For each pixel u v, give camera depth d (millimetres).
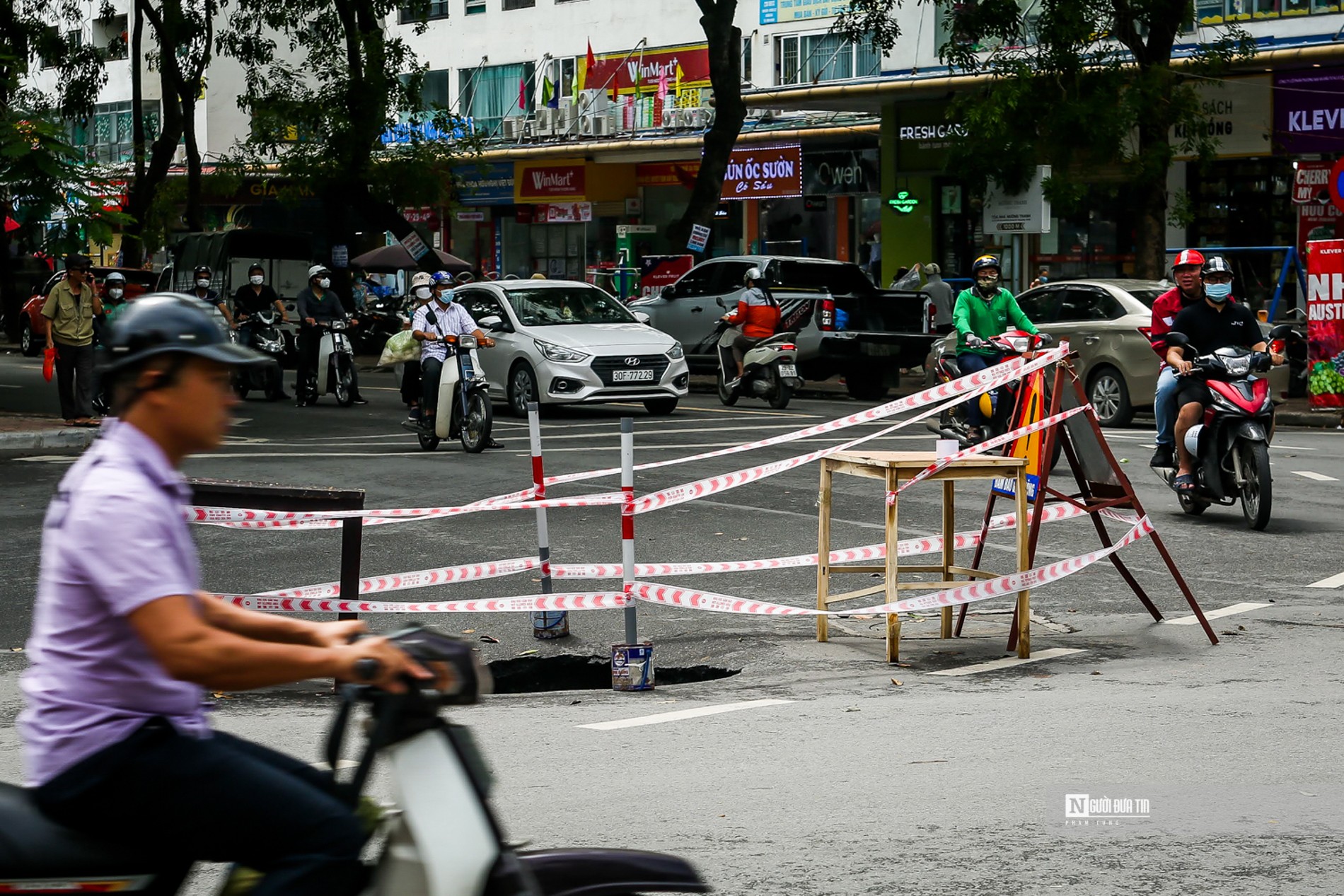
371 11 42469
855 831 6324
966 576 10945
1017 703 8648
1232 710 8328
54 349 23672
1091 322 24469
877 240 47812
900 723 8219
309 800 3369
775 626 11242
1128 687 9031
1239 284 32938
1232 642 10234
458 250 62562
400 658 3352
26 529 15117
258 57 46875
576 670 10297
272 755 3531
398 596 12195
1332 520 15062
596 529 14898
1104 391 24250
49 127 21875
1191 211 29328
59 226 22438
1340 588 12008
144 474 3424
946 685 9234
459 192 49906
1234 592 11930
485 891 3344
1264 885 5633
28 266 56656
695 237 36406
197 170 50125
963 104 30750
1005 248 39031
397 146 43219
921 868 5848
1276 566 12867
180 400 3457
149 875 3354
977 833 6285
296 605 9336
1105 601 11734
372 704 3436
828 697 8969
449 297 20703
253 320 29875
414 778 3379
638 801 6820
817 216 49500
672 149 51188
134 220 23188
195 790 3314
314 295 28812
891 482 9859
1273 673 9320
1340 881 5676
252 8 46062
